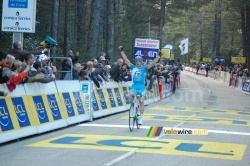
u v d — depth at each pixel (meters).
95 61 12.38
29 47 19.77
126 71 14.68
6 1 10.07
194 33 79.94
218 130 9.57
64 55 22.05
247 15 34.72
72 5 35.34
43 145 7.39
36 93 8.77
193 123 10.80
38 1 25.45
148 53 21.58
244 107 16.52
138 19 40.97
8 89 7.73
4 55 7.37
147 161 6.06
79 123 10.50
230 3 38.16
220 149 7.14
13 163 5.93
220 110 14.92
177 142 7.76
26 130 8.05
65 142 7.71
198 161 6.11
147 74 17.23
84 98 11.12
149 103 17.48
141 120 9.61
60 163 5.92
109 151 6.80
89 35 21.55
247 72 33.78
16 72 7.80
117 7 33.66
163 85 20.94
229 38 62.22
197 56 81.06
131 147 7.18
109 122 10.98
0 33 15.47
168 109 14.95
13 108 7.81
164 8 42.16
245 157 6.52
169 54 34.00
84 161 6.05
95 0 21.39
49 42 10.49
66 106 9.98
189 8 43.03
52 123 9.12
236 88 29.66
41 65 9.07
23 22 10.09
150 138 8.22
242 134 9.07
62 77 11.55
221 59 54.44
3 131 7.38
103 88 12.71
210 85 33.22
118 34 30.28
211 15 58.91
